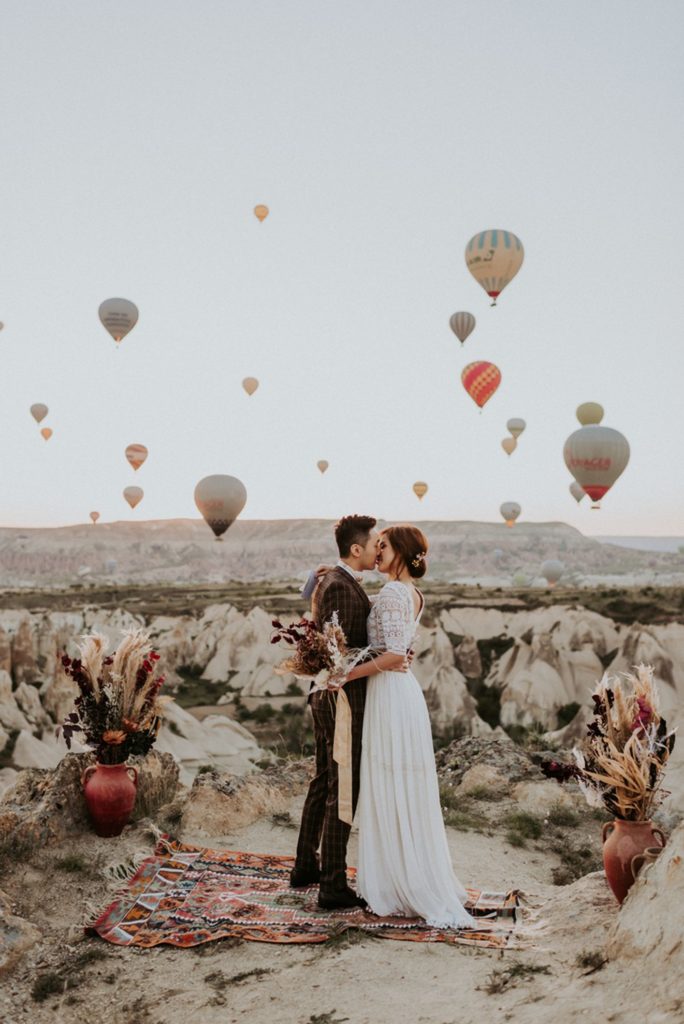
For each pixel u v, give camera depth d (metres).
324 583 4.52
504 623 60.41
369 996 3.42
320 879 4.46
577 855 6.04
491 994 3.33
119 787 5.38
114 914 4.36
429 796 4.37
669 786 7.49
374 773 4.34
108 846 5.27
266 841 5.76
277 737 47.56
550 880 5.62
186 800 6.09
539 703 50.03
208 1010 3.44
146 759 6.39
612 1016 2.92
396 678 4.41
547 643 53.50
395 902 4.31
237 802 6.10
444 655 55.34
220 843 5.67
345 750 4.36
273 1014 3.36
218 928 4.15
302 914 4.34
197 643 66.81
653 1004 2.93
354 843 5.66
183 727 43.00
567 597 66.38
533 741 9.00
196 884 4.75
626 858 4.09
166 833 5.60
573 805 6.94
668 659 52.19
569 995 3.18
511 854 6.04
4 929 4.07
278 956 3.86
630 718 4.38
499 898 4.70
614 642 56.06
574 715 49.06
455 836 6.32
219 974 3.73
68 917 4.40
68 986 3.70
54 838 5.15
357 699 4.42
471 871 5.57
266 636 66.12
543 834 6.45
